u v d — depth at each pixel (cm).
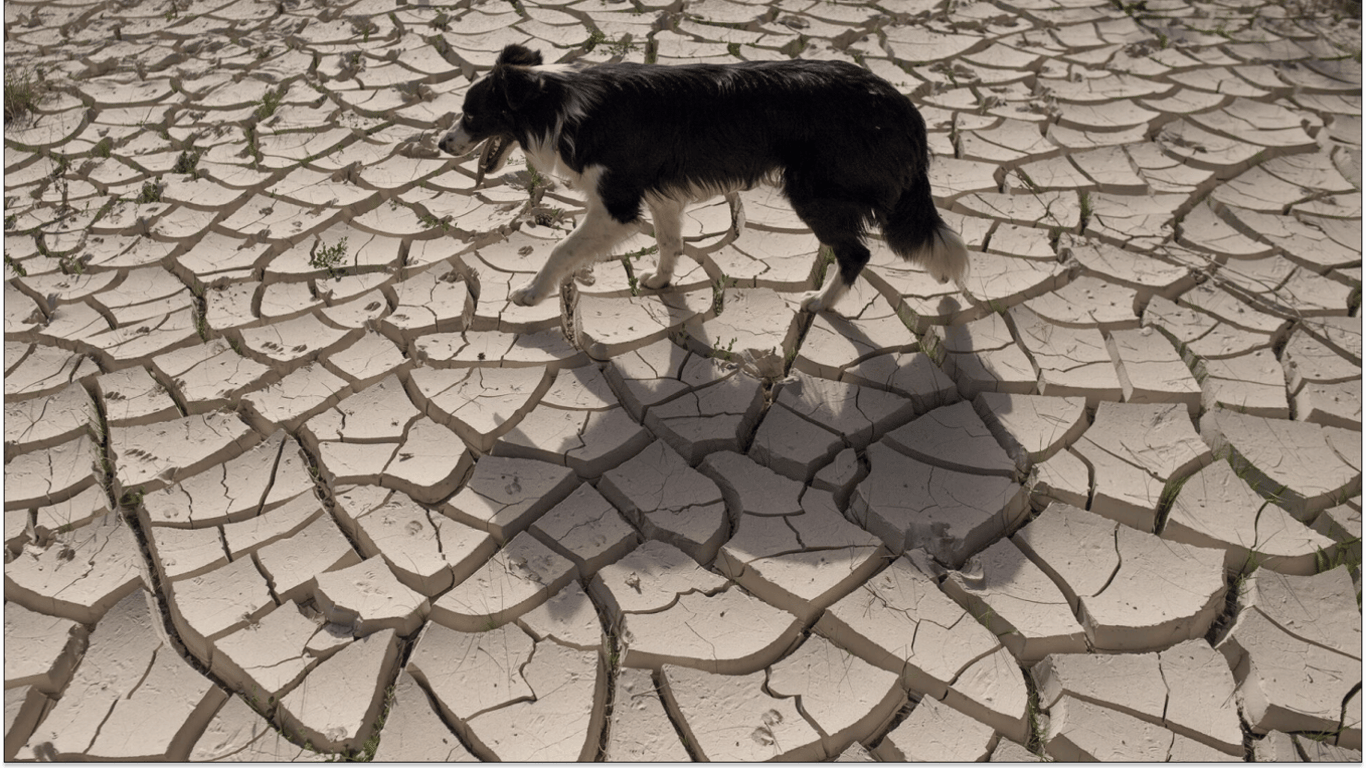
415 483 329
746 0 739
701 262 458
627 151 361
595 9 723
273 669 269
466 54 651
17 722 258
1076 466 337
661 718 258
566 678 267
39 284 446
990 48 675
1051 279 441
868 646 277
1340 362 392
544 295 401
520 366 386
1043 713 266
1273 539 307
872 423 356
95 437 358
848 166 358
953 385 375
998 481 330
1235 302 428
